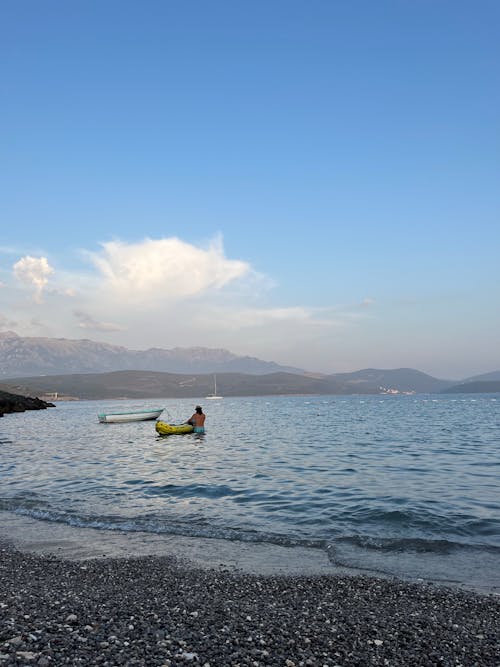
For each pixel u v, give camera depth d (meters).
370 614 8.34
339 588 9.66
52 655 6.55
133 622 7.86
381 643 7.21
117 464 28.89
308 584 9.90
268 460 30.08
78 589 9.65
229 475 24.19
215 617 8.15
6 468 27.78
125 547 12.71
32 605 8.66
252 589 9.61
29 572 10.82
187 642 7.11
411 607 8.66
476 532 13.66
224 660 6.55
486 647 7.10
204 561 11.52
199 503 17.86
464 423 71.00
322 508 16.78
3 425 75.44
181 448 38.09
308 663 6.54
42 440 47.53
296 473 24.67
